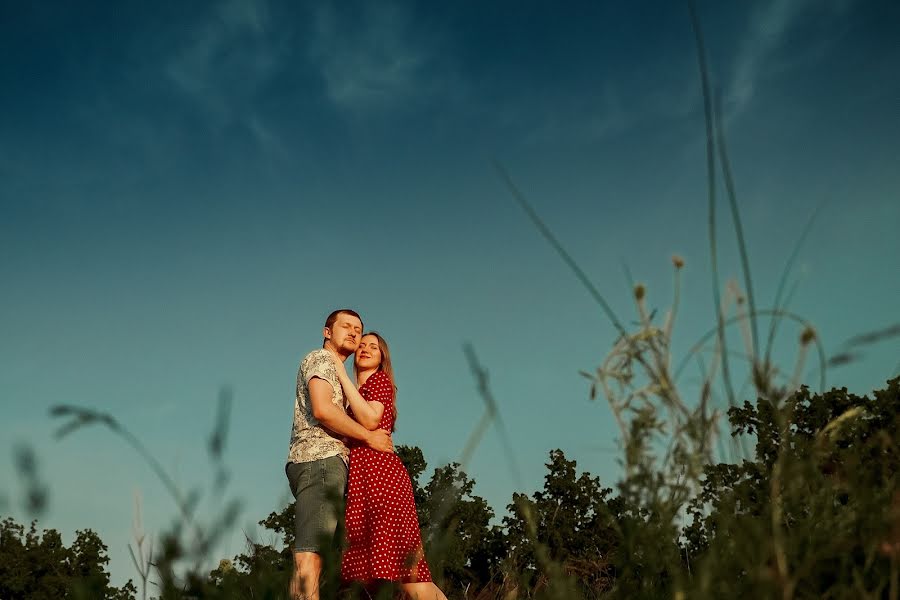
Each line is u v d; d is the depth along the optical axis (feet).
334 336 15.34
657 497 4.75
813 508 5.43
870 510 5.37
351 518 12.93
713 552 4.87
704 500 5.11
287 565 5.23
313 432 13.61
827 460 5.69
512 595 7.09
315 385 13.56
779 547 4.75
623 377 4.84
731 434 4.93
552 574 5.50
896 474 5.54
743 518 4.97
